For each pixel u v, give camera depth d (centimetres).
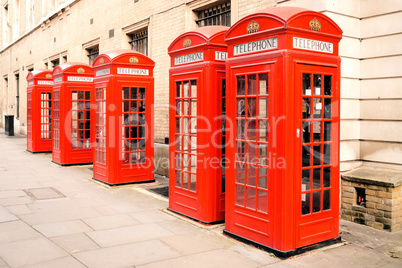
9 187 819
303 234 466
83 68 1136
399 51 591
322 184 490
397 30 592
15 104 2572
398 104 595
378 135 622
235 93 507
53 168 1088
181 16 955
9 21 2806
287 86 437
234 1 789
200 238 514
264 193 471
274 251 454
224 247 482
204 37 559
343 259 449
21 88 2438
